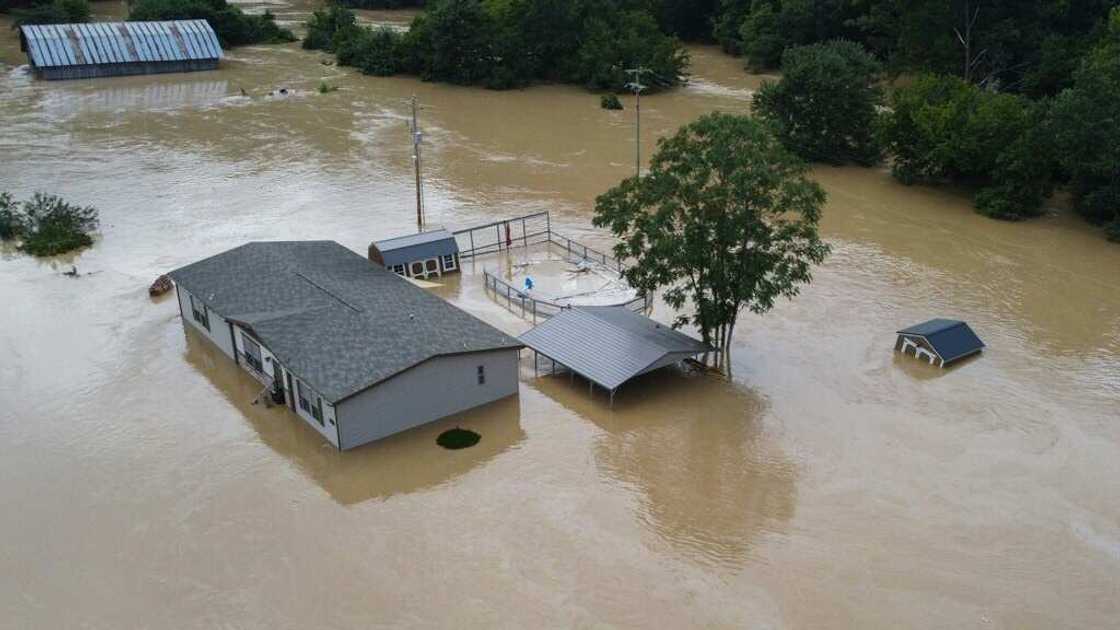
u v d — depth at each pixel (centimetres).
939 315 4738
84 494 3155
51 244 5334
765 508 3150
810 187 3766
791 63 7644
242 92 9481
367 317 3791
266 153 7462
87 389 3844
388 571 2795
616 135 8269
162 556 2856
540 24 10112
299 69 10762
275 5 15238
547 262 5341
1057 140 5966
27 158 7125
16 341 4244
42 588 2723
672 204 3797
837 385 3994
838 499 3206
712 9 12600
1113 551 2947
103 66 9900
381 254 4912
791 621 2631
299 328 3738
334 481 3250
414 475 3297
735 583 2780
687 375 4094
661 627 2591
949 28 8644
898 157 7144
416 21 10594
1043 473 3356
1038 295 5019
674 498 3200
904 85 9394
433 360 3550
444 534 2975
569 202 6450
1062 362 4234
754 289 3828
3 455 3366
